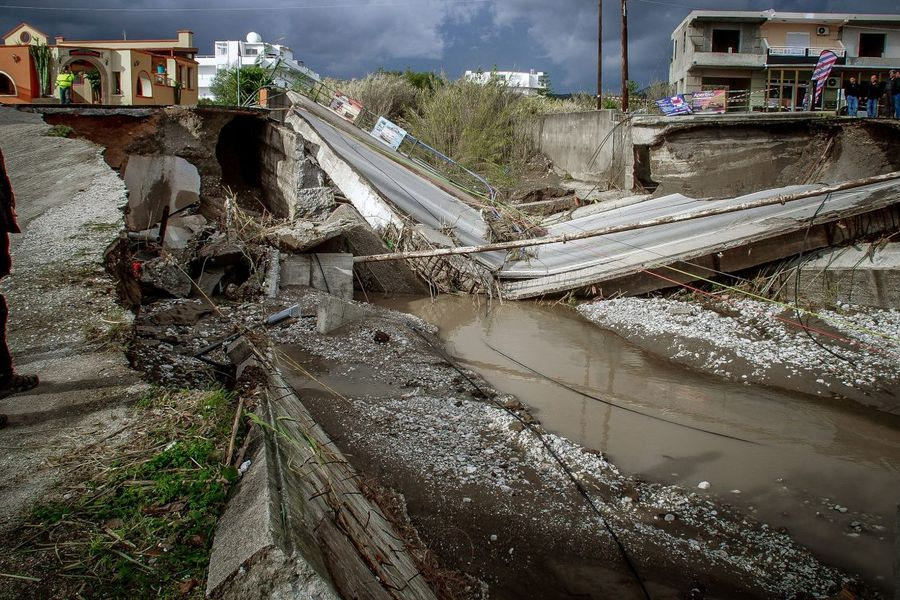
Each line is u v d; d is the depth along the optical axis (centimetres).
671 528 665
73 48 2911
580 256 1595
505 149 3441
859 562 624
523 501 687
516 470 754
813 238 1370
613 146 2689
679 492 736
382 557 485
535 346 1265
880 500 734
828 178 1895
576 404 988
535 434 836
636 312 1405
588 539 634
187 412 577
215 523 434
